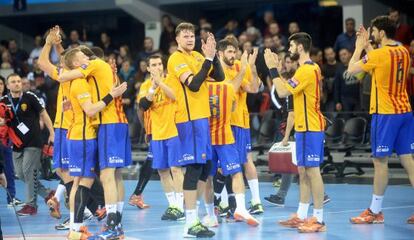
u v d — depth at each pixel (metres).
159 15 43.03
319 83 18.77
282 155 22.78
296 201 24.64
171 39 39.47
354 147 30.61
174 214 21.38
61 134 20.45
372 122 19.78
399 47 19.50
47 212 23.88
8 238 19.08
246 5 43.97
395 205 23.03
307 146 18.77
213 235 18.17
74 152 17.91
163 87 17.62
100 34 47.84
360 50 19.61
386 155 19.59
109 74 18.00
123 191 18.69
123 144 18.00
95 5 45.31
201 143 17.69
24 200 27.80
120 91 17.53
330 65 33.97
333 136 31.66
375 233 18.48
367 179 29.77
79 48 17.95
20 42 48.53
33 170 23.42
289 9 42.84
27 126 23.19
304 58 18.88
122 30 47.44
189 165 17.91
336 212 22.02
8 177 25.23
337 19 41.50
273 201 23.64
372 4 38.16
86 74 17.61
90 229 20.19
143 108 20.17
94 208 21.17
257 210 21.80
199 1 42.94
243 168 22.55
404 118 19.55
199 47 25.45
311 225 18.77
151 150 23.05
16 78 23.16
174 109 18.36
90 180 18.16
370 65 19.41
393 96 19.48
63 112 20.23
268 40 34.38
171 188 21.58
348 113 31.64
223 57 20.73
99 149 17.83
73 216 18.12
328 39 41.84
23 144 23.22
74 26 48.34
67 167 20.47
